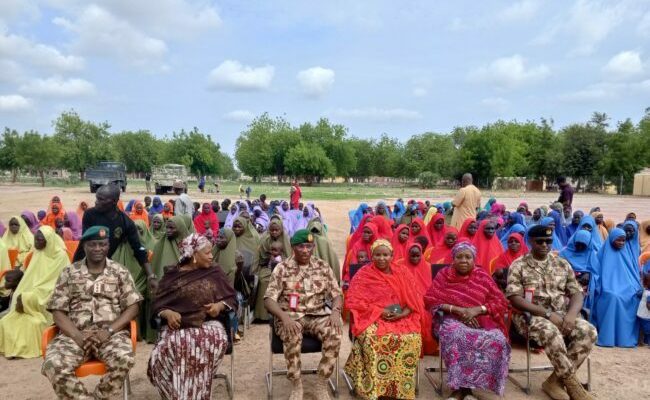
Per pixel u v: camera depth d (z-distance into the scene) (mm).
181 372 4336
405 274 5332
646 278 6855
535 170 68500
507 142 64188
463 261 5234
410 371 4914
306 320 5105
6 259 7496
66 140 72500
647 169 54188
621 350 6680
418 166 84688
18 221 8562
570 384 4895
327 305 5297
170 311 4555
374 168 96438
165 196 35312
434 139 87250
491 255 7949
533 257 5457
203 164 82500
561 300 5340
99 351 4418
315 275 5242
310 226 8344
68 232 8898
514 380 5523
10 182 61250
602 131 61875
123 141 93562
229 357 6293
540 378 5637
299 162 77188
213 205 13461
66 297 4594
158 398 5055
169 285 4711
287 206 14633
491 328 5184
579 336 5031
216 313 4730
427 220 12539
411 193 51438
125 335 4648
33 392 5180
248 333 7277
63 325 4461
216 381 5559
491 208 13398
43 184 53562
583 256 7512
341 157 84875
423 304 5562
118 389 4367
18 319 6242
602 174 58594
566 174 62156
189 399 4328
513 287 5344
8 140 59469
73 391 4156
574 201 39250
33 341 6242
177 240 6965
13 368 5875
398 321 5113
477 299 5215
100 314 4629
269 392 5062
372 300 5188
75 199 30625
